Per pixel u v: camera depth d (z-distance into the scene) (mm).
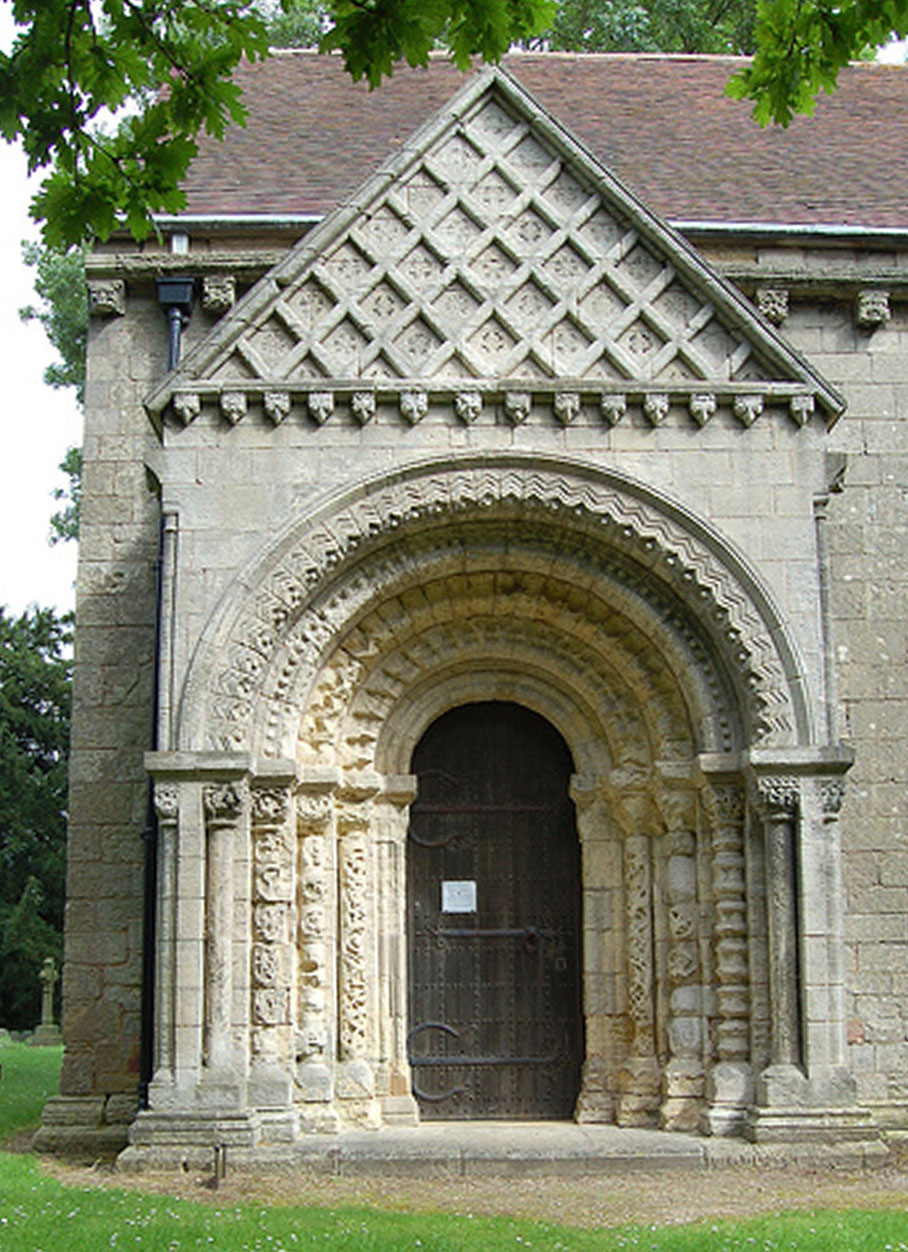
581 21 27594
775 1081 12648
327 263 13930
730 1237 9484
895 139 18812
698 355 13812
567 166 14281
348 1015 13773
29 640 48188
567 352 13828
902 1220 10039
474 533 13875
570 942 14750
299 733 13711
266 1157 12180
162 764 12766
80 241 8438
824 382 13734
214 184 16516
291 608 13250
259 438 13469
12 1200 10617
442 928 14758
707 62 20875
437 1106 14391
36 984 40875
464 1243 9391
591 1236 9664
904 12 7863
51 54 7695
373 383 13500
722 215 16219
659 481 13570
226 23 8078
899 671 15094
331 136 17969
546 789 15031
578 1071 14500
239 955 12781
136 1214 10180
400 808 14500
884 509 15422
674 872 13914
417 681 14523
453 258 13945
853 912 14594
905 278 15617
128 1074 14164
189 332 15477
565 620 14305
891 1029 14375
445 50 21922
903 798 14820
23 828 43625
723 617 13367
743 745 13500
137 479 15273
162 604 13203
